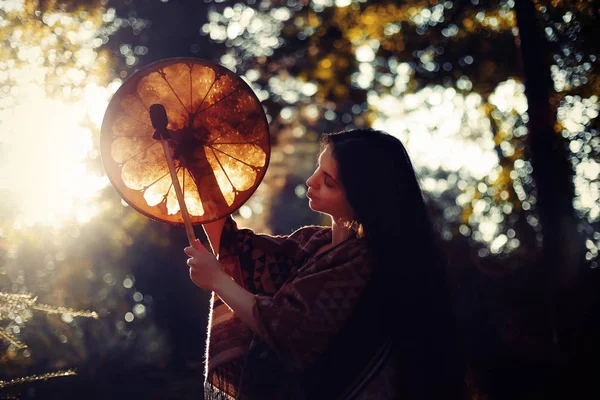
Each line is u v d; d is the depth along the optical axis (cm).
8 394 377
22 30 553
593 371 677
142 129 287
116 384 974
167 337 1185
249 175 294
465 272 1181
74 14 695
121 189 285
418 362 264
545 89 733
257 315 256
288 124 1549
